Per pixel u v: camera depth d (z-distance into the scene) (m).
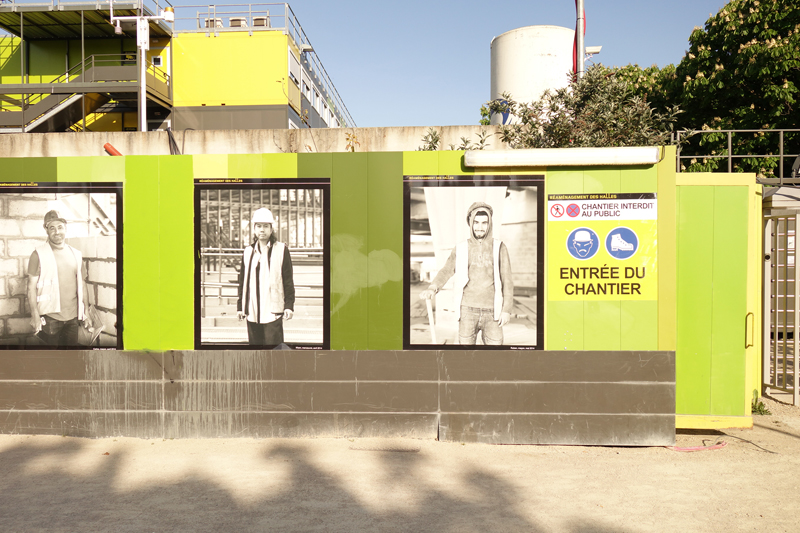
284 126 21.12
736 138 14.12
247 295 5.22
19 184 5.26
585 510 3.71
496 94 16.20
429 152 5.13
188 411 5.22
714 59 14.70
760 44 13.51
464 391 5.12
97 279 5.27
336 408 5.18
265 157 5.20
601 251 5.07
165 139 10.65
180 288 5.23
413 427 5.16
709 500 3.87
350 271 5.17
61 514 3.64
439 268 5.14
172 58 21.28
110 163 5.25
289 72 21.39
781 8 13.63
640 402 5.04
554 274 5.08
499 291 5.11
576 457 4.77
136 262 5.25
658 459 4.72
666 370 5.04
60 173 5.27
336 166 5.18
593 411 5.06
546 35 15.37
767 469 4.48
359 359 5.16
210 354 5.20
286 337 5.20
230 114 21.19
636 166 5.04
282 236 5.21
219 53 21.23
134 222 5.25
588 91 7.61
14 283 5.29
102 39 21.72
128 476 4.31
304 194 5.21
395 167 5.14
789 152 14.08
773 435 5.39
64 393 5.27
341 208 5.18
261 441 5.12
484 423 5.11
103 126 21.17
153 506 3.77
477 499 3.89
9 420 5.30
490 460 4.68
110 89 19.03
